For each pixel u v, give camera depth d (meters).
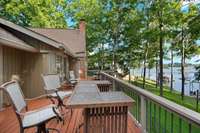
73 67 19.12
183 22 14.05
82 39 18.03
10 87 2.98
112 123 3.31
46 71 8.88
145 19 16.94
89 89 4.41
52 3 26.20
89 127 3.27
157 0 15.03
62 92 5.76
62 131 4.28
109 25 25.19
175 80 29.58
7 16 20.77
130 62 26.19
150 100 3.39
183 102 15.65
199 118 1.83
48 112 3.40
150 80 34.94
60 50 9.68
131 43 23.23
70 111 5.73
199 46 16.70
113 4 24.25
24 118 3.18
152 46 22.50
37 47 8.81
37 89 8.65
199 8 12.07
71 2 28.70
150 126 3.64
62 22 26.81
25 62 8.78
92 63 27.88
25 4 21.00
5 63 7.22
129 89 4.88
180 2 14.43
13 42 6.20
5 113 6.00
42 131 3.16
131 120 4.89
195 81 16.02
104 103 3.09
